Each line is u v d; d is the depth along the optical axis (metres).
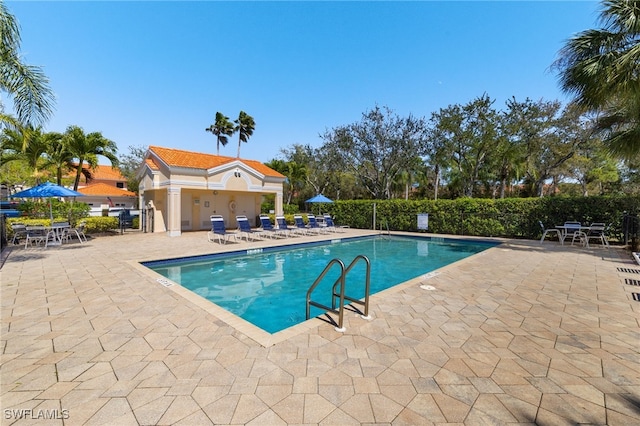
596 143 20.50
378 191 27.16
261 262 10.46
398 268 9.82
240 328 3.91
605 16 8.41
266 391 2.57
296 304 6.32
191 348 3.35
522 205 15.05
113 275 6.77
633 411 2.33
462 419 2.24
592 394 2.56
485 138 22.72
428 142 24.75
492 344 3.51
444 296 5.38
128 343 3.47
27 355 3.18
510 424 2.19
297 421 2.21
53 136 18.55
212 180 17.53
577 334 3.79
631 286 6.06
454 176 34.91
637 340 3.61
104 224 16.45
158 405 2.38
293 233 16.98
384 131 24.81
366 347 3.42
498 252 10.42
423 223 18.20
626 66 7.64
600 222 13.00
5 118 8.22
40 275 6.77
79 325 3.99
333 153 27.73
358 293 7.11
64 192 11.66
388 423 2.20
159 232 17.70
